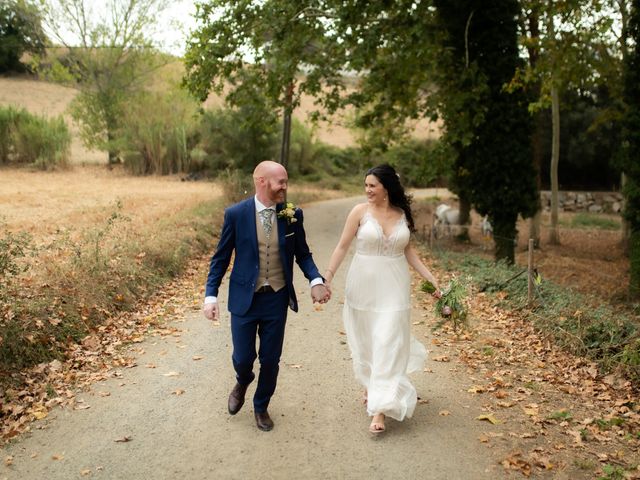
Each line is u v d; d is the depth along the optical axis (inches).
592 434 163.8
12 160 1397.6
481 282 360.5
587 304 291.6
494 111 520.1
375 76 577.6
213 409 179.2
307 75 585.9
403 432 163.9
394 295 165.9
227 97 599.2
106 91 1477.6
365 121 646.5
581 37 530.9
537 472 142.4
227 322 277.7
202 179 1323.8
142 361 222.5
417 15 511.8
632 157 409.4
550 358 232.8
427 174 568.1
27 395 185.5
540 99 487.5
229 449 153.9
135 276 319.9
